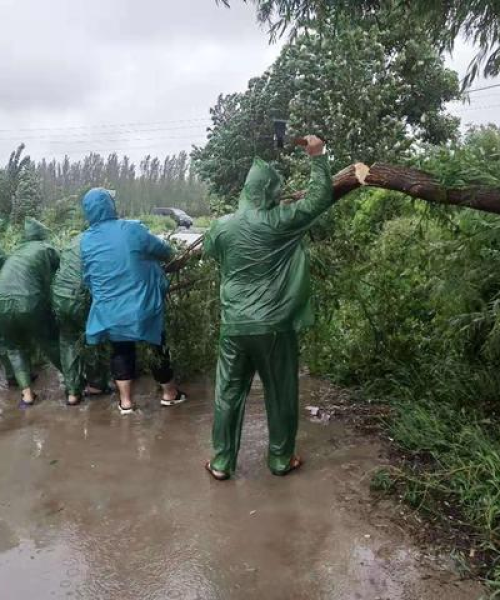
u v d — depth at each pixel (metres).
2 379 6.90
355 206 6.59
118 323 5.44
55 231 12.66
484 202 3.91
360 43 15.01
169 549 3.50
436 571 3.27
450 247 4.85
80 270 5.88
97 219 5.61
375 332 5.99
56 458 4.75
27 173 20.12
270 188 4.11
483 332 4.96
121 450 4.89
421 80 17.22
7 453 4.86
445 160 4.19
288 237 4.08
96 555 3.46
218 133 20.22
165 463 4.64
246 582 3.20
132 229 5.59
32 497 4.13
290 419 4.32
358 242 5.94
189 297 6.39
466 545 3.50
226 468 4.33
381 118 15.60
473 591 3.10
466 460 4.20
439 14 4.42
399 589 3.12
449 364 5.23
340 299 6.00
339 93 14.77
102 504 4.02
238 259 4.11
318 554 3.43
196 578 3.24
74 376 6.02
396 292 6.02
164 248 5.81
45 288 6.24
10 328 6.00
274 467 4.39
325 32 5.32
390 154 13.86
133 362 5.77
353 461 4.59
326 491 4.15
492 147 4.79
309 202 4.01
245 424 5.37
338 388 6.20
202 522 3.78
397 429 4.91
